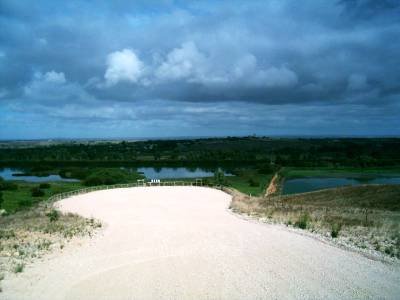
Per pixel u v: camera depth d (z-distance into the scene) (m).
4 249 23.05
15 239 25.67
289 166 141.50
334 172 121.69
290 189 86.25
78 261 21.44
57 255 22.47
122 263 21.17
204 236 27.31
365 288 17.06
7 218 38.72
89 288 17.55
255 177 106.25
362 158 154.38
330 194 53.41
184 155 195.12
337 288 17.14
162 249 24.03
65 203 50.38
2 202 61.12
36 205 50.84
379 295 16.36
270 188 87.19
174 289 17.42
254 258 21.58
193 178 101.81
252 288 17.36
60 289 17.34
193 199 52.81
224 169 139.25
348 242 24.14
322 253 22.12
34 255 22.17
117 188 69.56
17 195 71.19
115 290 17.34
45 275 19.03
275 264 20.44
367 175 113.50
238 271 19.55
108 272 19.66
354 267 19.67
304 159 162.38
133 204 48.16
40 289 17.27
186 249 23.89
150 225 32.47
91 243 25.73
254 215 36.28
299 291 16.92
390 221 30.03
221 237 26.83
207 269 19.97
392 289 16.92
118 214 39.88
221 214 38.75
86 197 56.62
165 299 16.39
